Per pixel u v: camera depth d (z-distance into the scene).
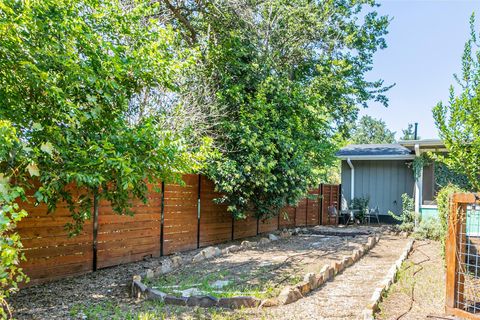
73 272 5.70
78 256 5.79
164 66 5.16
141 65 4.85
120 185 4.56
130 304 4.33
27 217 4.98
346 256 7.23
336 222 15.54
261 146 8.94
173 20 10.47
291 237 11.30
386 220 15.01
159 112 7.75
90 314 3.88
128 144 4.53
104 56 4.50
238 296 4.35
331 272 5.91
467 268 5.07
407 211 12.31
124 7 6.67
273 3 11.88
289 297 4.47
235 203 9.20
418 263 7.14
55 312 3.97
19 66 3.72
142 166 4.59
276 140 9.27
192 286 5.14
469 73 6.60
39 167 3.99
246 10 10.42
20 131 3.90
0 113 3.65
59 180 4.14
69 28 4.15
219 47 9.56
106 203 6.30
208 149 6.95
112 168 4.26
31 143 3.90
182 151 5.20
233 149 8.98
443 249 6.68
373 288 5.20
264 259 7.37
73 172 4.00
